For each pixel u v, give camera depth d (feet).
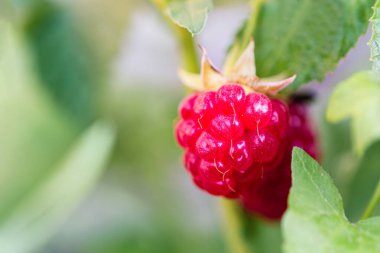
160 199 0.86
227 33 0.90
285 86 0.57
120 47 0.78
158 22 0.73
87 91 0.79
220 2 0.72
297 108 0.62
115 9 0.76
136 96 0.84
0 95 0.79
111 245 0.87
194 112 0.56
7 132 0.79
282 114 0.56
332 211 0.49
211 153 0.55
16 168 0.79
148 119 0.84
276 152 0.56
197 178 0.57
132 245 0.86
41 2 0.76
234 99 0.55
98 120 0.80
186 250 0.85
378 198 0.55
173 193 0.86
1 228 0.76
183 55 0.63
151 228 0.87
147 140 0.84
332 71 0.59
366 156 0.68
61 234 0.89
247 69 0.58
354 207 0.69
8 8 0.76
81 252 0.89
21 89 0.79
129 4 0.76
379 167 0.68
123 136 0.84
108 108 0.80
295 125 0.61
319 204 0.49
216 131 0.55
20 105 0.79
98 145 0.75
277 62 0.59
